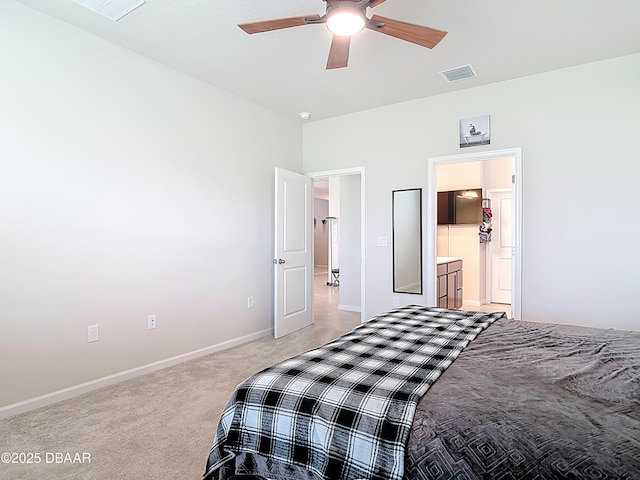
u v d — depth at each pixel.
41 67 2.50
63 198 2.62
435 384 1.31
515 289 3.55
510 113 3.59
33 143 2.47
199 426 2.23
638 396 1.20
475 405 1.14
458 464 0.98
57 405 2.52
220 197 3.78
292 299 4.50
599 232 3.22
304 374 1.40
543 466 0.92
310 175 4.86
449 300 5.09
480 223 5.84
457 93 3.85
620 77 3.13
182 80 3.41
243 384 1.40
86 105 2.74
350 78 3.53
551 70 3.38
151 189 3.17
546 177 3.43
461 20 2.56
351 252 5.86
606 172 3.19
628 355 1.61
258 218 4.25
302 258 4.70
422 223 4.08
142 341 3.10
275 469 1.25
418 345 1.76
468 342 1.81
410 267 4.17
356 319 5.20
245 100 4.06
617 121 3.14
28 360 2.46
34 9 2.46
